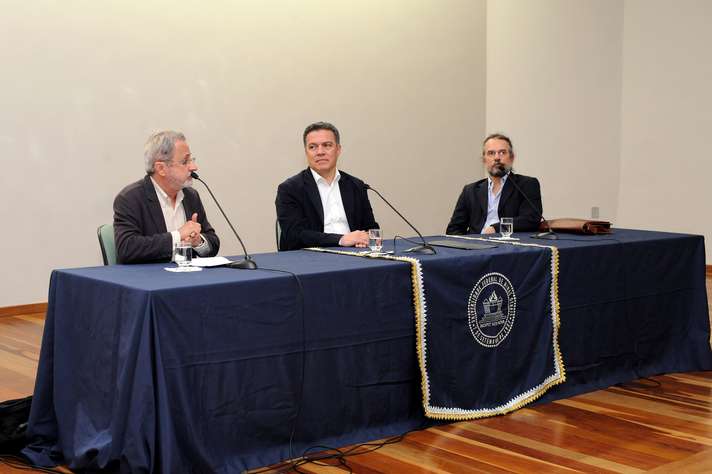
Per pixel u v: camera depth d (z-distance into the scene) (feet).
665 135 24.82
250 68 20.26
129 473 7.28
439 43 24.50
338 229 12.50
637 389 11.21
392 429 9.17
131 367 7.27
